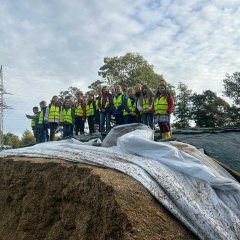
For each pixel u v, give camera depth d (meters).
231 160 5.19
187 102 26.56
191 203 3.30
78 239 3.29
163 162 3.96
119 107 8.40
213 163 4.67
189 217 3.21
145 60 24.36
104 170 3.66
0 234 4.50
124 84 23.23
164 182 3.45
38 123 10.83
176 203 3.29
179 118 26.47
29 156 5.16
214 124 25.72
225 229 3.38
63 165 4.10
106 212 3.06
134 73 23.56
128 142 4.26
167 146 4.12
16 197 4.62
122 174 3.56
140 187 3.32
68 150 4.66
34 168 4.50
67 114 10.30
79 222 3.39
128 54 24.16
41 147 5.34
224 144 5.90
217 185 3.78
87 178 3.50
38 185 4.31
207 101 26.08
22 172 4.71
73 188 3.67
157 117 6.87
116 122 8.55
